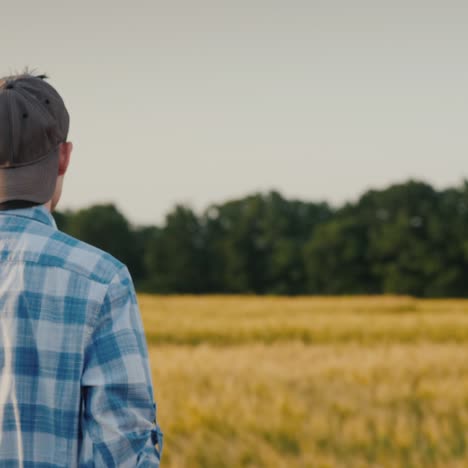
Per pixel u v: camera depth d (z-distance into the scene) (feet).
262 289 256.73
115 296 4.51
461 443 21.27
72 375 4.35
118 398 4.35
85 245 4.68
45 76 5.01
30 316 4.41
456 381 29.71
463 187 234.99
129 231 281.54
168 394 26.16
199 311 91.91
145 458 4.48
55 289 4.46
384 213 242.37
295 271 249.14
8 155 4.57
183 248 260.21
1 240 4.62
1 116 4.53
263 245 259.39
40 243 4.58
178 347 46.03
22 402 4.33
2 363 4.38
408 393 28.02
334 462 18.88
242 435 21.11
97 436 4.31
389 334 63.77
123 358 4.40
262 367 32.81
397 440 20.86
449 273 220.64
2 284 4.50
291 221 270.05
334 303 114.83
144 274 281.95
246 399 24.75
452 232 224.74
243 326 67.51
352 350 42.42
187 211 265.75
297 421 22.84
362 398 27.07
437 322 71.77
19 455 4.29
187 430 21.77
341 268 239.71
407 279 225.97
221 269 259.60
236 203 275.80
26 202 4.70
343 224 241.35
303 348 42.75
